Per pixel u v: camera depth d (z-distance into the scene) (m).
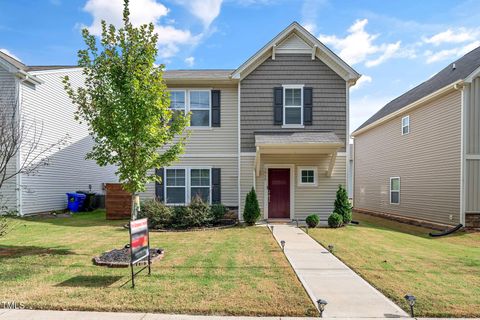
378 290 4.74
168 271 5.50
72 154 17.19
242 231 10.05
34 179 14.02
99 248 7.31
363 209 21.56
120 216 13.23
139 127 6.41
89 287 4.68
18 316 3.79
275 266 5.89
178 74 13.45
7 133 9.12
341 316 3.83
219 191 12.57
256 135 11.91
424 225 13.99
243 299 4.26
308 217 11.16
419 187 14.74
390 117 17.19
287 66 12.27
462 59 15.30
